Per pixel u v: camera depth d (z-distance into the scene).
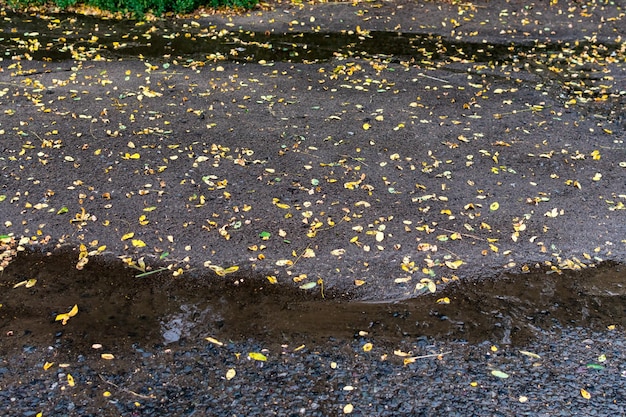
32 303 3.95
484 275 4.23
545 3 9.43
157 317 3.88
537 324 3.87
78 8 8.98
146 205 4.79
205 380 3.44
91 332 3.75
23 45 7.76
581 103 6.63
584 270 4.29
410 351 3.65
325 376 3.47
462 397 3.36
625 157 5.64
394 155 5.53
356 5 9.30
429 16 8.95
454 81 7.07
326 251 4.38
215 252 4.36
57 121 5.93
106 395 3.34
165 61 7.44
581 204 4.95
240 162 5.35
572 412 3.28
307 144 5.69
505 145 5.77
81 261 4.27
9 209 4.70
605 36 8.43
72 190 4.93
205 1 9.16
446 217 4.76
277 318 3.88
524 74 7.30
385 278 4.17
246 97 6.55
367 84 6.94
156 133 5.78
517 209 4.88
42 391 3.35
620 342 3.74
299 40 8.16
